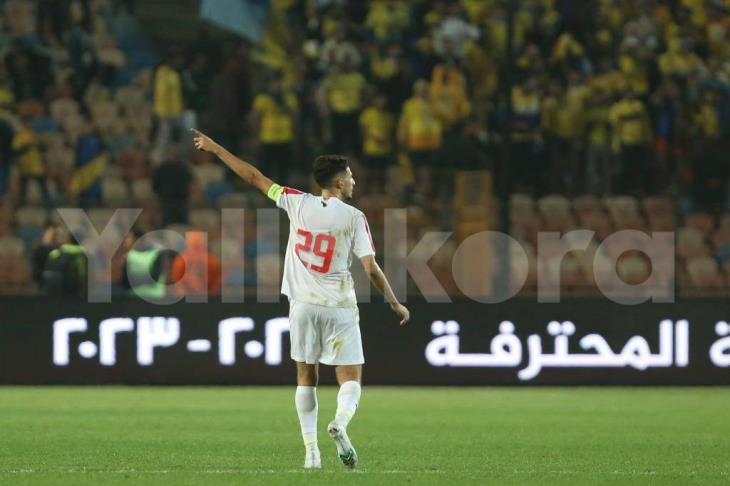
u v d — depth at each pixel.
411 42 82.44
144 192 74.31
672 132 79.88
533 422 44.53
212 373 57.50
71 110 77.44
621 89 80.81
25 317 57.12
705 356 59.03
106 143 76.69
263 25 84.00
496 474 30.00
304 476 28.56
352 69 79.00
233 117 77.00
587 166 76.75
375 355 58.47
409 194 68.75
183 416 45.50
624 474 30.41
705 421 45.25
